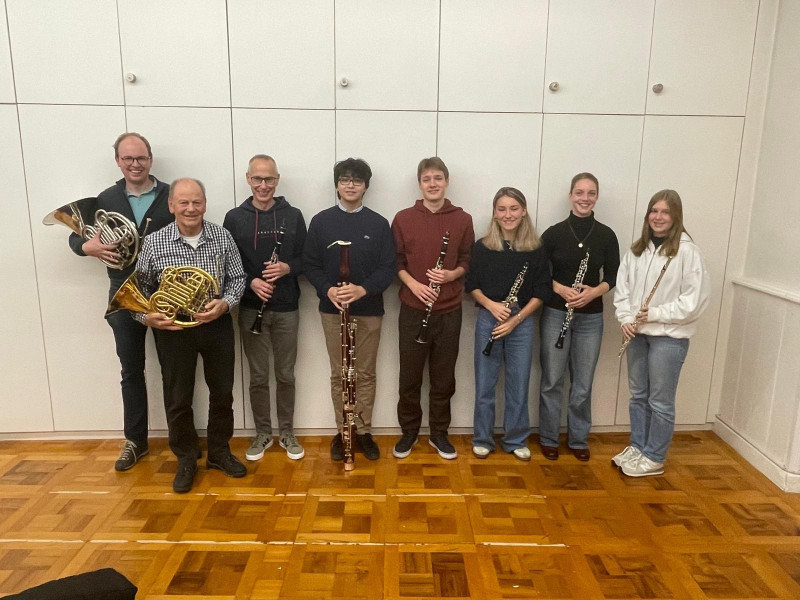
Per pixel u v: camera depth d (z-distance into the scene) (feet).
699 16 9.83
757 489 9.18
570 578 7.10
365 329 9.84
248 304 9.76
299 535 7.86
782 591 6.92
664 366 9.11
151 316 8.32
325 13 9.57
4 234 9.89
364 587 6.91
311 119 9.87
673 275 8.92
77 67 9.49
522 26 9.75
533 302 9.59
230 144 9.87
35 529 7.93
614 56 9.89
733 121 10.21
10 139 9.62
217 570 7.16
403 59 9.77
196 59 9.60
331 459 9.98
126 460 9.57
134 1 9.36
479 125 10.03
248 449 10.12
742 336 10.45
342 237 9.53
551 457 10.10
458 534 7.93
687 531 8.07
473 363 10.79
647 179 10.32
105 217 8.90
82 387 10.49
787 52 9.55
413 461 9.95
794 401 9.04
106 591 3.52
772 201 9.85
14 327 10.21
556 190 10.28
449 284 9.69
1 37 9.33
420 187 9.69
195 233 8.68
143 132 9.75
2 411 10.46
